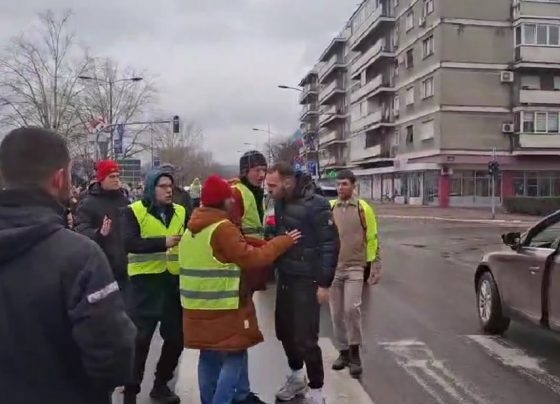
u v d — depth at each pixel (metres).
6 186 2.07
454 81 42.09
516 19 42.00
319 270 4.79
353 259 5.83
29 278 1.97
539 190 43.03
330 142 77.12
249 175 4.94
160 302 4.88
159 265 4.87
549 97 42.41
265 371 5.84
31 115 45.78
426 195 45.47
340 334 5.93
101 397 2.13
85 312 1.98
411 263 14.41
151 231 4.82
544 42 41.97
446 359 6.25
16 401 1.95
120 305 2.09
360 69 60.84
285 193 4.80
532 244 6.76
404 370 5.87
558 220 6.48
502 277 7.09
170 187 4.90
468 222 30.50
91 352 1.98
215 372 4.50
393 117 52.50
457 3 42.00
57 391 2.00
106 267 2.08
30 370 1.97
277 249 4.23
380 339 7.07
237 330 4.21
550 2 41.84
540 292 6.31
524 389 5.34
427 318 8.22
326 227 4.78
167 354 5.02
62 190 2.16
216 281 4.17
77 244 2.06
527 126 42.28
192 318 4.24
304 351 4.77
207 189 4.20
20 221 1.98
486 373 5.79
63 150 2.15
